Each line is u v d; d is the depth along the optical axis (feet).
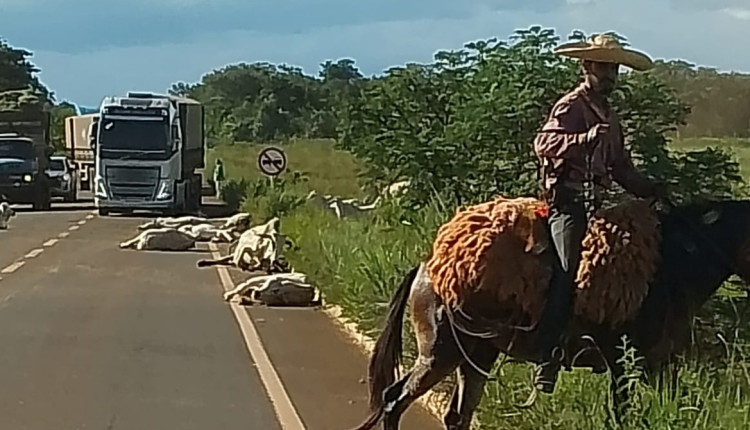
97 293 63.21
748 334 32.14
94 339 48.88
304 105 269.44
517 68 49.21
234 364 44.04
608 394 28.86
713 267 29.17
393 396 29.60
